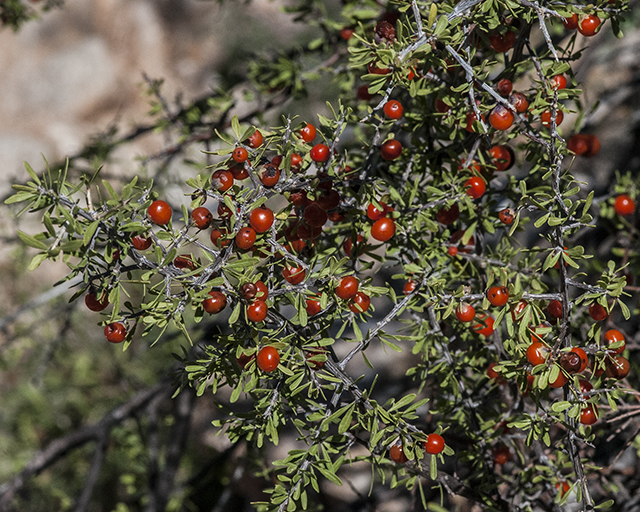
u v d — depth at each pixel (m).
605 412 0.97
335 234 0.91
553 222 0.85
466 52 0.87
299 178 0.85
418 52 0.86
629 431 1.04
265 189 0.85
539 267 0.93
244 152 0.85
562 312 0.87
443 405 0.94
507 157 0.91
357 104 1.03
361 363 2.00
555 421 0.87
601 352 0.86
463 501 0.99
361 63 0.87
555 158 0.86
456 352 0.93
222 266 0.83
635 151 1.41
